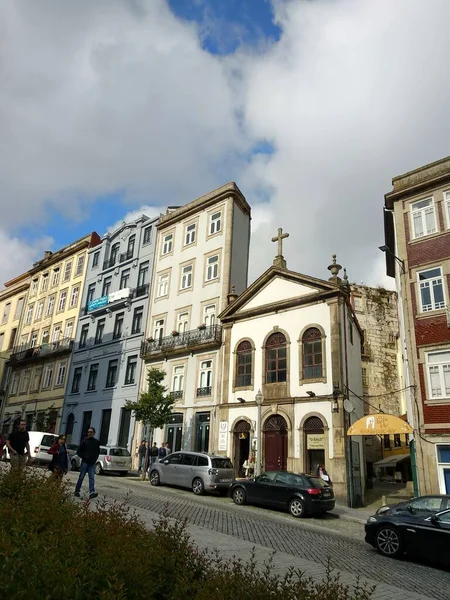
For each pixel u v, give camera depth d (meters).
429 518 10.05
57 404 37.53
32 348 42.69
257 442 21.28
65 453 13.73
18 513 5.21
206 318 29.41
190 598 3.90
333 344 22.42
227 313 27.48
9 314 49.75
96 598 3.64
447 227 20.73
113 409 32.16
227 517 13.16
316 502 15.38
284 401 23.00
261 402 22.23
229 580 3.97
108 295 36.56
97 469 24.19
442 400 18.66
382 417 19.25
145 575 4.00
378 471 42.44
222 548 8.63
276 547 9.70
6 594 3.11
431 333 19.78
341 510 17.77
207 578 4.20
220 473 18.95
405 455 38.03
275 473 16.89
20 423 11.88
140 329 33.03
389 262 29.28
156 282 33.78
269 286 26.23
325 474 19.88
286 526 13.06
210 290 29.83
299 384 22.97
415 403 19.31
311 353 23.16
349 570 8.45
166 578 4.23
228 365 26.38
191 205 33.53
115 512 5.79
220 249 30.45
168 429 28.27
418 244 21.45
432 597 7.28
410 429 18.59
